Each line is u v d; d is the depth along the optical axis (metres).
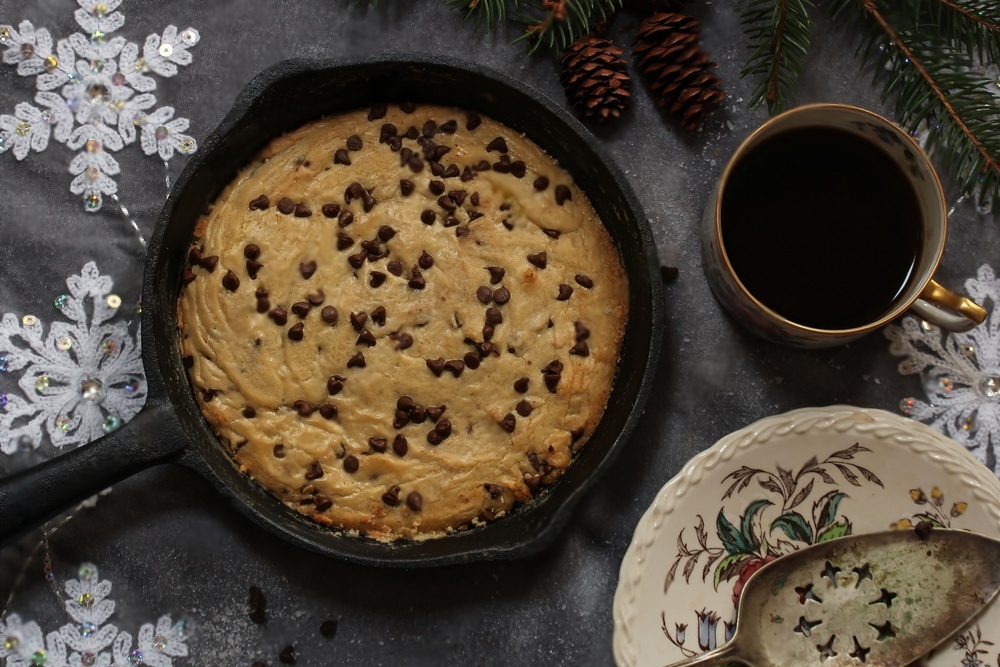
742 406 0.60
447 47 0.61
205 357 0.57
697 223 0.60
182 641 0.59
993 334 0.60
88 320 0.60
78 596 0.59
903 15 0.57
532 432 0.57
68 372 0.59
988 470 0.58
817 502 0.58
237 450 0.57
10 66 0.60
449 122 0.58
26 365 0.59
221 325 0.57
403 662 0.59
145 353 0.54
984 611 0.57
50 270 0.60
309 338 0.57
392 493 0.56
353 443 0.57
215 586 0.59
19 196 0.60
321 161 0.57
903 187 0.56
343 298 0.57
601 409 0.57
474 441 0.57
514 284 0.57
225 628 0.59
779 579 0.58
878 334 0.60
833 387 0.60
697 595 0.58
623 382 0.57
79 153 0.60
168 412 0.54
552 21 0.57
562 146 0.57
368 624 0.59
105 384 0.59
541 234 0.58
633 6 0.60
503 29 0.61
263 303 0.57
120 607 0.59
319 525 0.57
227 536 0.59
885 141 0.56
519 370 0.57
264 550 0.59
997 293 0.60
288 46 0.61
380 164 0.58
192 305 0.57
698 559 0.58
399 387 0.57
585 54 0.59
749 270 0.57
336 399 0.57
